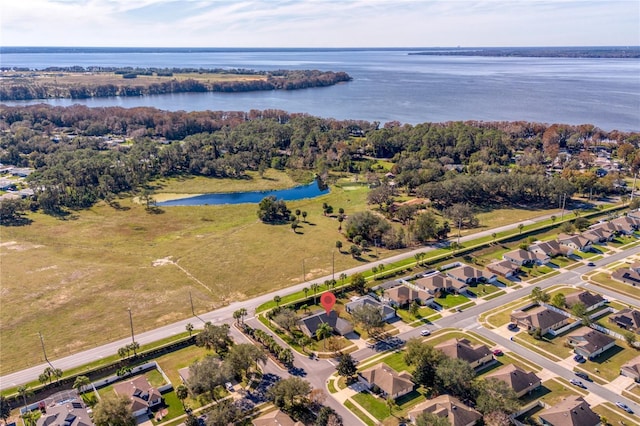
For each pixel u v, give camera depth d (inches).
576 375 3764.8
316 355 4062.5
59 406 3334.2
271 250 6353.3
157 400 3489.2
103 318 4675.2
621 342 4232.3
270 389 3469.5
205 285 5378.9
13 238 6722.4
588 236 6461.6
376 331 4419.3
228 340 4151.1
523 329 4416.8
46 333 4424.2
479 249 6289.4
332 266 5851.4
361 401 3484.3
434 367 3639.3
